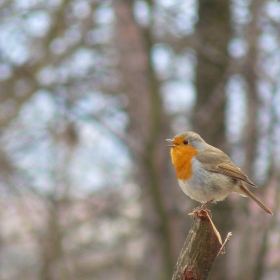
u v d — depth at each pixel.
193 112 14.84
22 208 14.99
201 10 14.72
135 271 16.92
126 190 16.23
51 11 15.70
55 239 14.40
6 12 15.25
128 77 16.36
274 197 13.34
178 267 6.93
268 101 13.69
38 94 15.38
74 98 14.70
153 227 14.69
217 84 14.59
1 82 15.49
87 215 15.93
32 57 15.57
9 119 15.73
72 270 15.13
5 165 14.85
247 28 14.00
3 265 17.00
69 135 14.91
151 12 14.84
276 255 15.46
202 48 14.54
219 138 14.54
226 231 13.93
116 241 16.73
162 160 15.76
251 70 13.94
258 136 13.88
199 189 9.05
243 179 9.03
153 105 14.98
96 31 16.48
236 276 13.96
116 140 14.85
